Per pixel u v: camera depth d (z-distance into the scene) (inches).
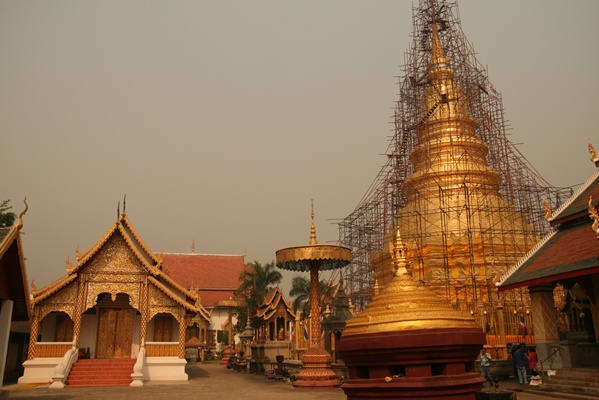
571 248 852.6
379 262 1589.6
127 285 1286.9
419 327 224.4
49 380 1198.3
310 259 975.0
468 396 215.0
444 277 1364.4
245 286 2282.2
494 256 1395.2
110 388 1080.8
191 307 1305.4
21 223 648.4
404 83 1828.2
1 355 658.8
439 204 1478.8
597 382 750.5
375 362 222.4
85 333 1337.4
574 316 1077.8
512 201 1567.4
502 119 1739.7
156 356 1268.5
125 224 1369.3
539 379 847.7
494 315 1123.9
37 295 1225.4
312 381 989.2
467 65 1775.3
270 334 1688.0
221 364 2155.5
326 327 1182.9
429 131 1697.8
